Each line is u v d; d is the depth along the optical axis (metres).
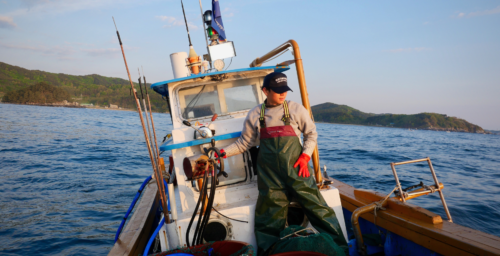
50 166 12.88
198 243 2.49
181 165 2.88
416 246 2.60
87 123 42.91
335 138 31.88
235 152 2.73
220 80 3.33
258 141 3.03
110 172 11.74
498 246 2.00
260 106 2.64
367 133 48.16
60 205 7.68
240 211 2.71
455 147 27.78
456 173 11.76
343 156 15.84
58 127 34.03
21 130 28.78
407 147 24.16
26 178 10.62
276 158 2.47
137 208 4.42
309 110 3.32
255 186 3.01
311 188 2.52
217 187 2.96
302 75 3.30
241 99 3.39
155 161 2.56
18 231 6.10
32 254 5.18
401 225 2.72
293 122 2.53
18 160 14.22
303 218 2.81
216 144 2.96
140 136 27.73
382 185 9.03
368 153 17.42
